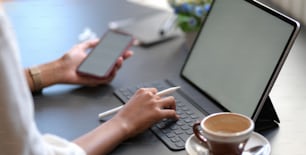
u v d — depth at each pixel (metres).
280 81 1.48
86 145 1.19
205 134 1.06
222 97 1.35
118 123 1.25
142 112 1.27
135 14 1.97
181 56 1.66
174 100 1.33
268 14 1.28
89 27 1.87
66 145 1.16
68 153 1.13
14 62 1.02
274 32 1.24
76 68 1.52
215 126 1.09
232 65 1.35
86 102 1.43
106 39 1.63
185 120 1.30
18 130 1.03
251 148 1.15
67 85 1.51
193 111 1.34
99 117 1.34
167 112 1.28
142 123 1.25
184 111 1.34
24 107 1.04
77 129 1.31
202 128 1.07
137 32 1.81
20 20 1.94
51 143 1.16
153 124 1.27
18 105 1.02
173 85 1.48
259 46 1.28
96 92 1.48
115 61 1.53
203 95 1.42
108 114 1.34
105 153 1.20
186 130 1.27
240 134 1.04
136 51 1.71
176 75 1.54
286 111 1.33
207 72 1.43
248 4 1.35
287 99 1.39
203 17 1.64
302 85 1.45
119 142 1.22
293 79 1.48
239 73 1.32
